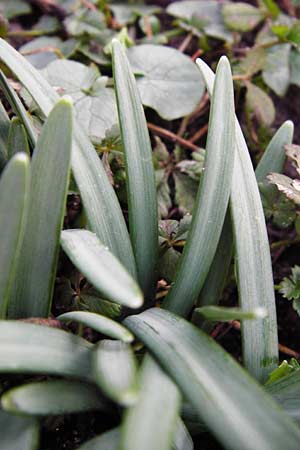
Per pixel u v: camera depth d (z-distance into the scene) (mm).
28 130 198
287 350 239
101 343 178
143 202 202
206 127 287
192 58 302
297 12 324
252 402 158
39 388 166
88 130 245
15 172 165
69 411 168
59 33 303
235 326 239
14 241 172
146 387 163
